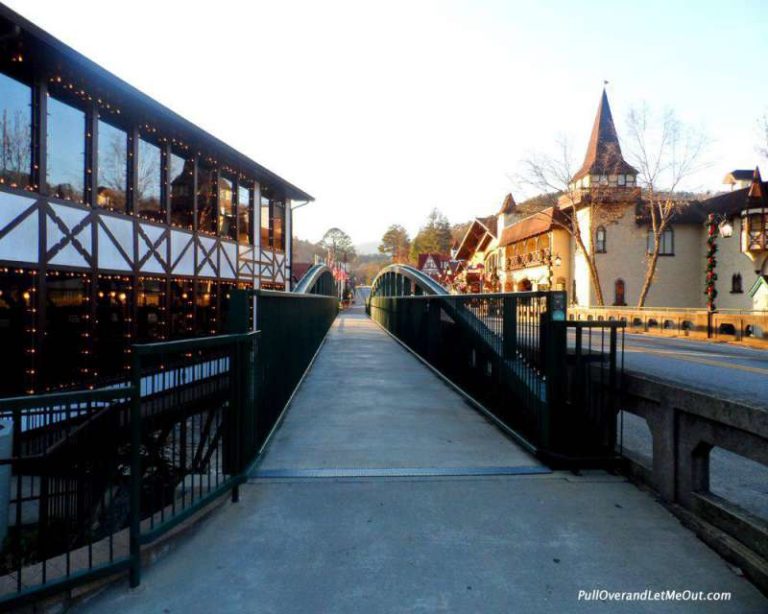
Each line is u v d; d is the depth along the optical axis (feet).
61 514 13.80
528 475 13.97
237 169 52.26
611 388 14.21
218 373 12.83
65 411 11.85
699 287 104.12
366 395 25.81
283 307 21.15
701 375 26.53
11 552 13.82
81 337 31.24
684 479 11.29
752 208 84.89
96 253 32.12
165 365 10.84
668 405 11.77
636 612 7.95
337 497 12.44
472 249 183.42
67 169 30.35
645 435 21.02
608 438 14.46
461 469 14.42
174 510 10.02
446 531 10.65
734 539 9.62
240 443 13.32
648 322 71.15
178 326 42.32
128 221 35.37
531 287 128.16
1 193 25.77
